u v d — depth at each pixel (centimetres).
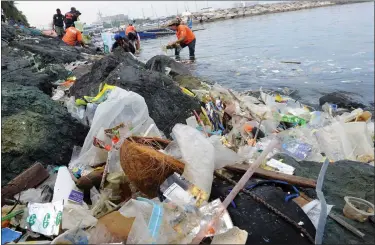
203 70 1009
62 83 621
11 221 224
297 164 309
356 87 786
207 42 1734
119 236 192
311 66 1030
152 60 733
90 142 316
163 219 190
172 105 431
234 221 203
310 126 467
